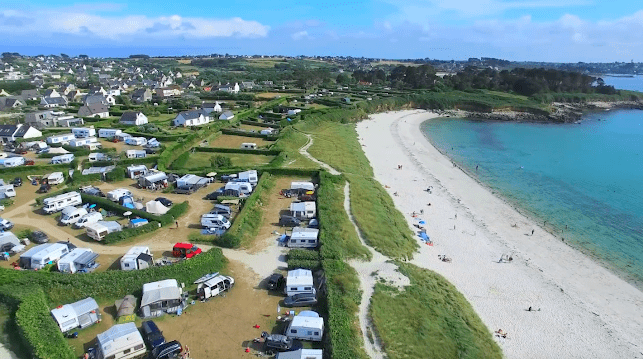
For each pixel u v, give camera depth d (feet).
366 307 147.64
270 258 180.75
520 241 230.07
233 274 167.22
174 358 119.96
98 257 174.50
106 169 279.90
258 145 379.76
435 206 271.08
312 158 343.26
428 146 449.48
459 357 130.82
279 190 264.93
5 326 128.47
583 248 226.38
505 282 186.29
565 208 283.59
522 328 155.22
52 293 144.87
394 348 129.29
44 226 203.62
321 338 131.23
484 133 540.52
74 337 128.26
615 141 504.02
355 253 185.47
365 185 283.18
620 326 161.38
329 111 547.08
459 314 155.84
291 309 147.43
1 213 218.38
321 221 210.38
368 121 577.84
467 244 220.43
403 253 197.26
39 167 283.79
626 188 329.52
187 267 159.74
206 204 236.84
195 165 312.91
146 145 354.54
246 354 124.77
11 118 458.91
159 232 199.72
